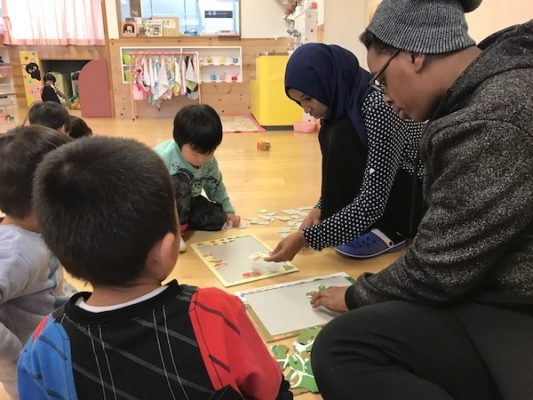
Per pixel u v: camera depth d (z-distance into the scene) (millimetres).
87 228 563
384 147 1452
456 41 843
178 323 606
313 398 1009
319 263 1647
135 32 5855
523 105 712
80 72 5836
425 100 894
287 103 4832
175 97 6055
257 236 1887
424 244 820
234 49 6059
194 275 1546
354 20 3951
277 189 2561
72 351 595
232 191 2518
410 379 784
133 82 5684
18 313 1008
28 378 617
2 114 5355
